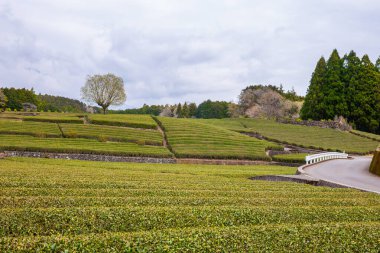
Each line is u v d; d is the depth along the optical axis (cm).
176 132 6744
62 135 5591
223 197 1764
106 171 3011
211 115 18050
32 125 5906
